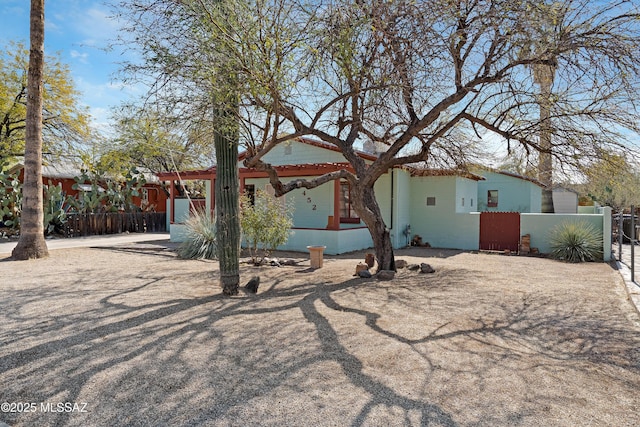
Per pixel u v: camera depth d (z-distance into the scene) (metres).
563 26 5.61
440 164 11.63
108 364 3.66
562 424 2.70
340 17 5.29
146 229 22.84
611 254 11.10
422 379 3.38
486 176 20.45
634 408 2.93
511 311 5.67
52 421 2.72
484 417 2.77
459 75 6.91
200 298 6.30
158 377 3.39
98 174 21.12
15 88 18.78
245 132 6.74
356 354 3.93
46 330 4.63
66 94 19.48
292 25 5.25
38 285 7.37
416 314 5.45
